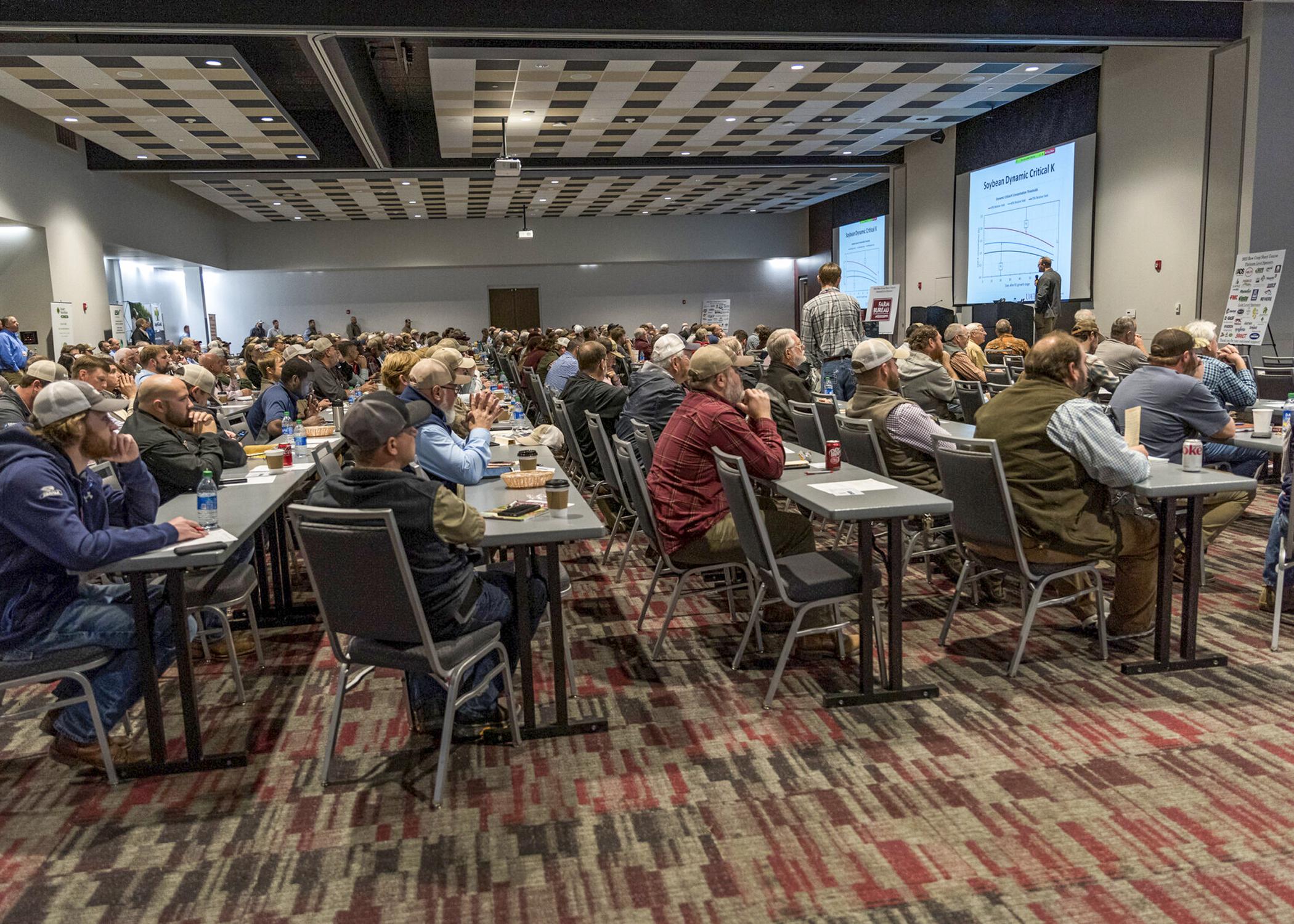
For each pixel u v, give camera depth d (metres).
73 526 2.49
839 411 5.32
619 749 2.90
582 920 2.06
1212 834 2.29
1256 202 9.73
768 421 3.49
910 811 2.46
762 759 2.79
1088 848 2.26
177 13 7.01
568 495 2.91
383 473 2.50
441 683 3.04
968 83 11.48
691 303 25.36
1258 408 5.01
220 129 12.02
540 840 2.39
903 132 14.45
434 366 3.52
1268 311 8.66
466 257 23.89
